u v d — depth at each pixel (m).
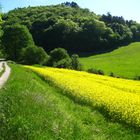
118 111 17.48
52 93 26.33
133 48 147.50
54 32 146.25
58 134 9.83
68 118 12.98
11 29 121.12
